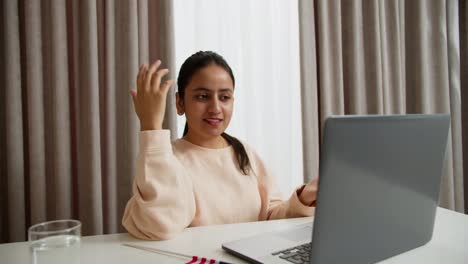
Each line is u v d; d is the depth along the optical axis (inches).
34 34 42.8
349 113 62.1
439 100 67.4
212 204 36.4
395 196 20.1
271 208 39.8
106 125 46.7
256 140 60.1
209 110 36.4
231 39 57.9
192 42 55.6
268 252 22.6
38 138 43.3
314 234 16.8
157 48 50.3
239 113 59.2
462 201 68.5
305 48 56.9
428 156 21.7
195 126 37.3
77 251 20.2
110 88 46.4
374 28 61.4
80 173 46.0
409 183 20.9
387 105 63.4
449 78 69.7
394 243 21.1
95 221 44.9
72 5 45.7
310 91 57.6
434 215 24.4
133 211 28.5
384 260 21.7
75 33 45.6
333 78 59.5
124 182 48.4
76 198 47.6
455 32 69.6
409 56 68.0
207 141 39.4
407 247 22.3
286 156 61.5
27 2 42.5
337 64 59.2
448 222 30.5
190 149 38.6
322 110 58.9
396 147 19.2
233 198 37.9
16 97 42.6
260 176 42.2
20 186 43.0
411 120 19.7
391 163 19.1
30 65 42.8
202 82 35.9
